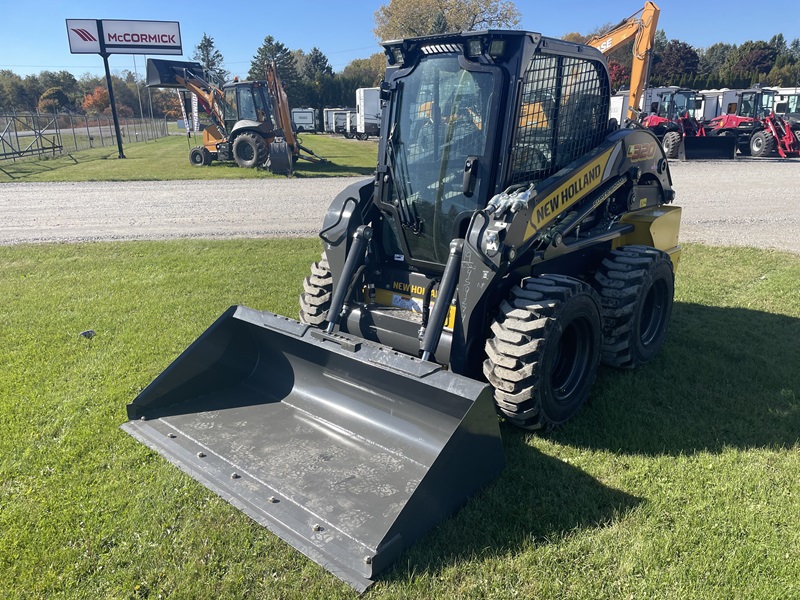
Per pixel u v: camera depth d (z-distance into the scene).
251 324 4.16
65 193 15.57
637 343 4.84
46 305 6.62
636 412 4.31
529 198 3.82
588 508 3.25
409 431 3.69
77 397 4.45
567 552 2.93
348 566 2.76
